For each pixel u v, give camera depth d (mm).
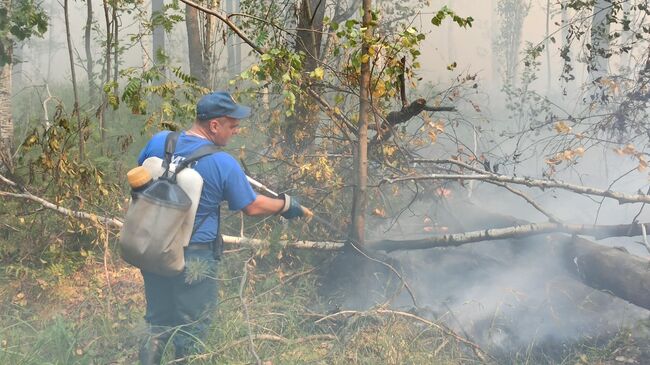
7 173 6023
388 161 5699
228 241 5074
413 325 4602
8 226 5742
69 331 4133
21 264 5336
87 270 5473
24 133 7645
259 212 3832
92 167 5652
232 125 3801
